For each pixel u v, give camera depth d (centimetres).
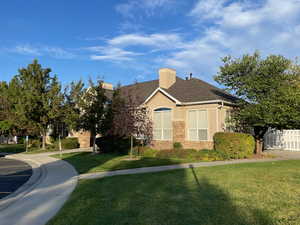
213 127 1859
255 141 1806
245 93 1667
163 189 798
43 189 878
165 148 2052
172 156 1664
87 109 1972
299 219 536
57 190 858
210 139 1869
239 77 1666
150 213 583
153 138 2159
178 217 555
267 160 1474
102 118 1966
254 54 1634
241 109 1750
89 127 1991
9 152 2572
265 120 1489
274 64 1524
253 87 1583
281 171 1070
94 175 1119
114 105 1844
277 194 721
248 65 1652
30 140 3244
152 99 2198
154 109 2173
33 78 2492
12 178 1149
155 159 1581
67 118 2356
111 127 1759
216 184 848
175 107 2031
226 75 1752
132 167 1303
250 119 1645
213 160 1501
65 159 1792
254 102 1616
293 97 1386
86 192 795
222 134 1591
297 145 2138
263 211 584
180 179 945
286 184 838
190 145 1962
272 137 2272
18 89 2731
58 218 571
